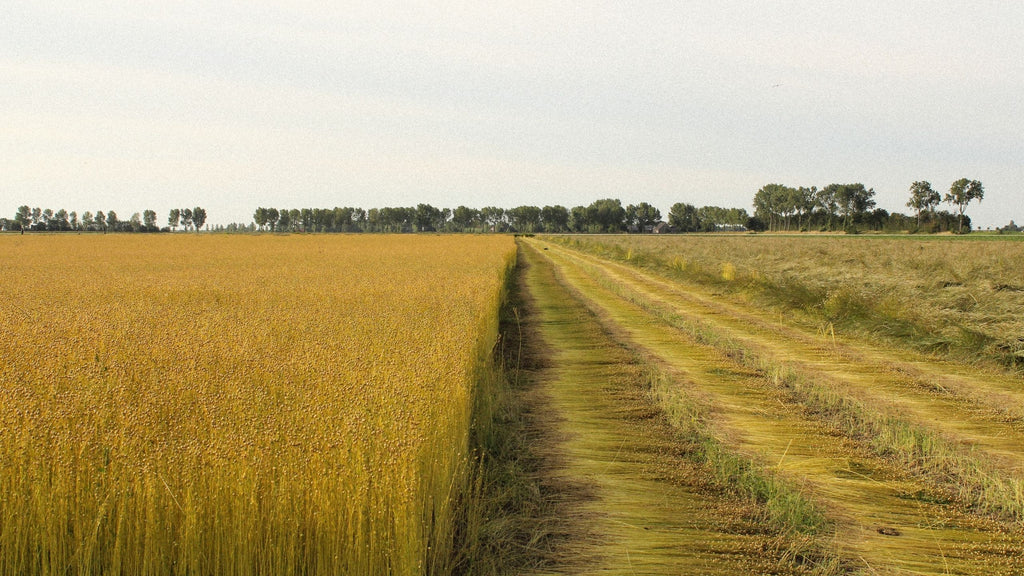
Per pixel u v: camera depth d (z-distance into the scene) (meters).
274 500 3.89
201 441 4.42
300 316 10.41
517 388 9.70
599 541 4.95
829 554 4.75
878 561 4.66
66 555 3.77
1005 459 6.65
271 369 6.21
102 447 4.23
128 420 4.64
